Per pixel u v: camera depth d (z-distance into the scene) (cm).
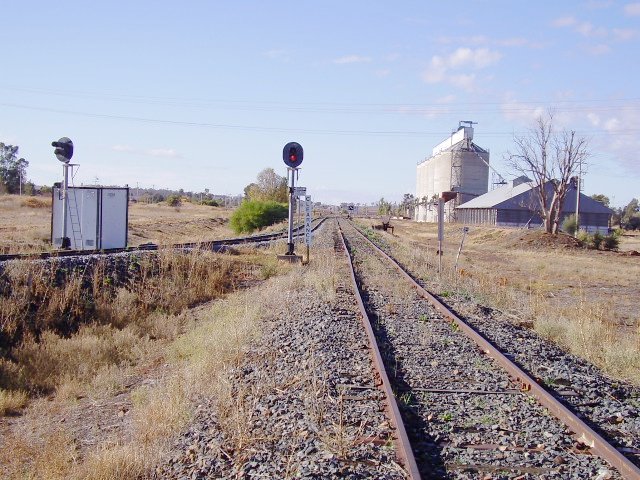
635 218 12438
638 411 849
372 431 729
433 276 2441
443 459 660
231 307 1725
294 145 2867
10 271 1543
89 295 1672
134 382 1143
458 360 1095
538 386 898
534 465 648
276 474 619
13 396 1065
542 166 5741
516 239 5409
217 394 884
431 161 13550
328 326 1333
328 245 4000
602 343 1293
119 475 667
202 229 6831
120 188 2650
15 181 12450
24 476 743
